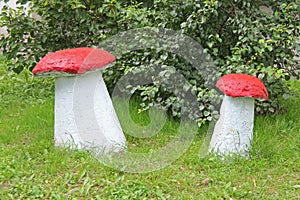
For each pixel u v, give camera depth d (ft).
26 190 13.15
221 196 13.00
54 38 18.48
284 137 15.55
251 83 14.07
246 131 14.35
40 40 18.35
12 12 18.44
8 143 15.49
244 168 13.97
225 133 14.40
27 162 14.19
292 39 16.12
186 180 13.50
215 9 15.92
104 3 17.52
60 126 14.82
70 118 14.66
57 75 14.33
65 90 14.60
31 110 17.70
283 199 12.94
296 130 15.90
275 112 16.76
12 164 14.07
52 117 16.97
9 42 18.33
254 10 16.58
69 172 13.75
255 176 13.75
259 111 16.51
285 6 16.39
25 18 18.21
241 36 15.97
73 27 18.31
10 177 13.58
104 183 13.38
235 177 13.66
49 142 15.17
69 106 14.62
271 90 16.26
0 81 20.18
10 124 16.69
